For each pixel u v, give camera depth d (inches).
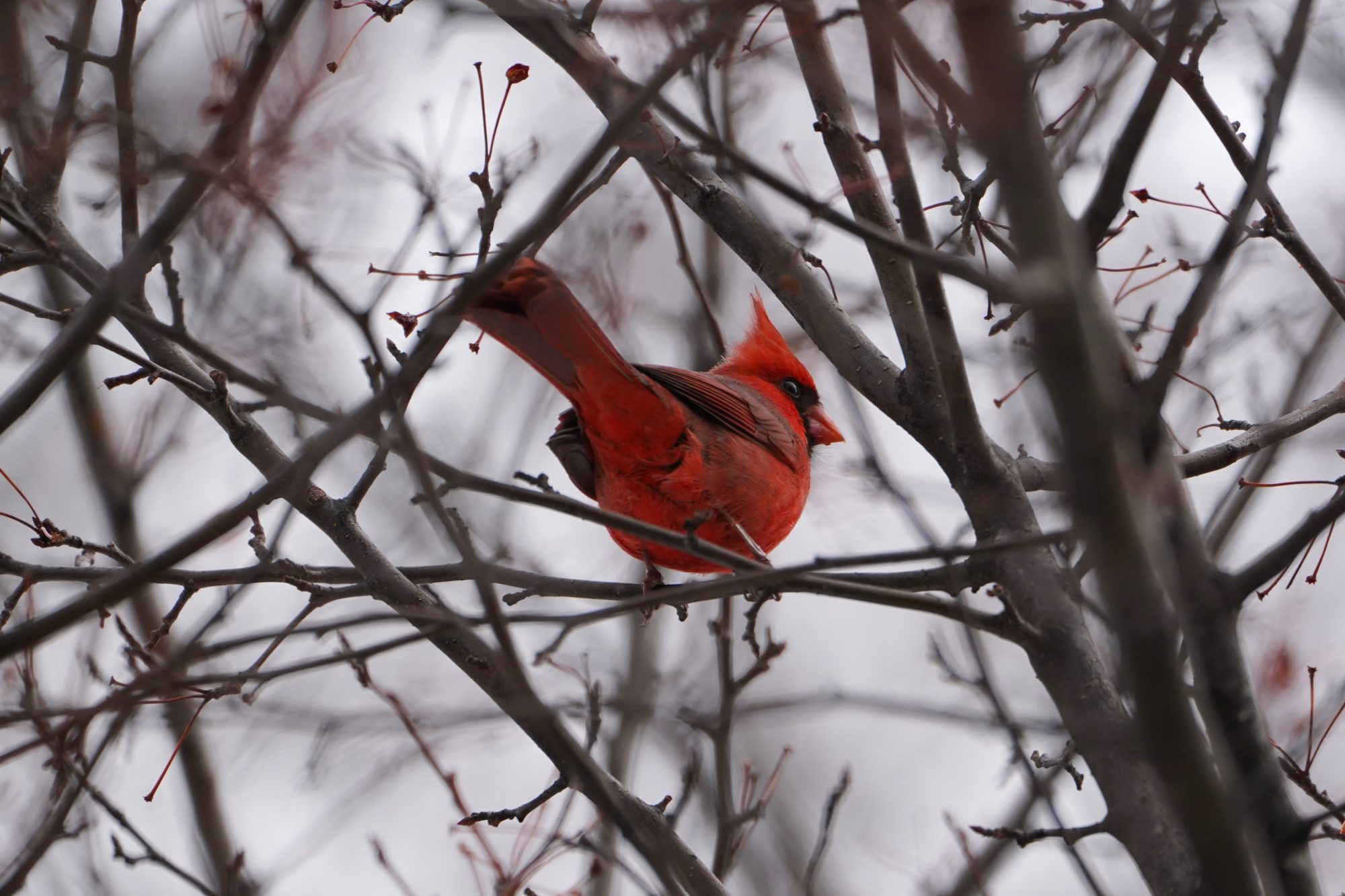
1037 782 242.7
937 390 298.0
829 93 306.0
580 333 315.0
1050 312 179.5
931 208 290.8
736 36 249.1
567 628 236.7
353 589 283.3
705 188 328.5
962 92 185.8
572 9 303.6
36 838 303.6
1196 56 280.7
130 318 230.8
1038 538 206.1
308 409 222.5
